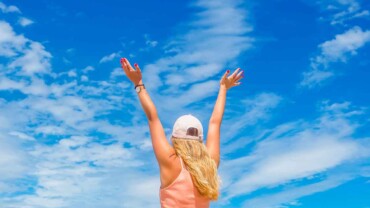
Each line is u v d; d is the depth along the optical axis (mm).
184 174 4574
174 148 4723
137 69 4867
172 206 4527
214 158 4980
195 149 4664
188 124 4766
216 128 5262
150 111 4781
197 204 4539
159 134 4707
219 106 5434
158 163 4672
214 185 4547
